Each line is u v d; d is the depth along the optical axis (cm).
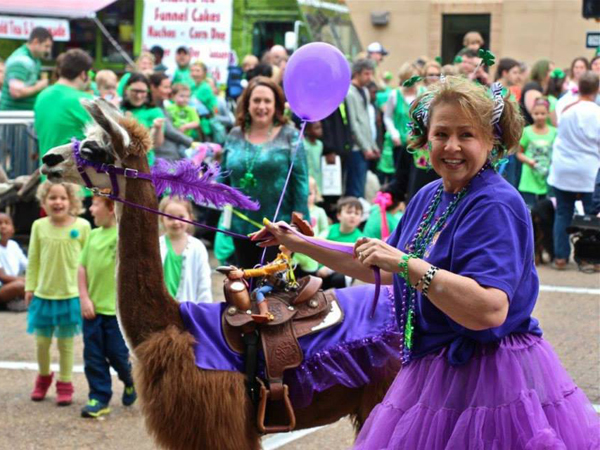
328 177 1173
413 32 2600
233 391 429
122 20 1703
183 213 653
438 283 355
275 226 429
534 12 2517
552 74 1434
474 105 368
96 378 655
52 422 645
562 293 1000
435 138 376
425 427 379
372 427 394
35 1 1627
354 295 468
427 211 396
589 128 1077
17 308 951
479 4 2556
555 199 1161
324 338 444
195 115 1269
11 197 1105
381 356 446
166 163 464
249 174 713
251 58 1506
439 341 387
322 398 450
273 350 436
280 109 727
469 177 378
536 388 379
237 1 1745
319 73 518
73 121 962
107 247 649
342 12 1942
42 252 687
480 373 376
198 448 430
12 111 1214
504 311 356
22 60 1237
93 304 652
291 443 610
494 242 362
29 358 790
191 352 431
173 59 1608
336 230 927
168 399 426
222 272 453
